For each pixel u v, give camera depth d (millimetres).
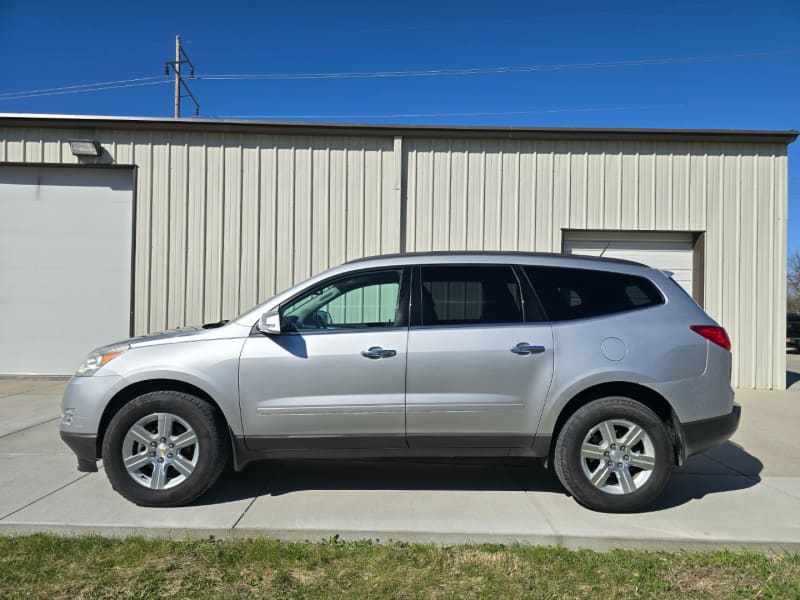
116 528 4074
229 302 10477
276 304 4637
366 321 4613
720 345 4621
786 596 3293
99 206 10773
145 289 10484
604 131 10406
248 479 5215
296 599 3221
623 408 4434
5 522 4148
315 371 4457
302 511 4445
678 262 10742
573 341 4492
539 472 5527
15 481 5094
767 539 4008
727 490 5066
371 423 4480
